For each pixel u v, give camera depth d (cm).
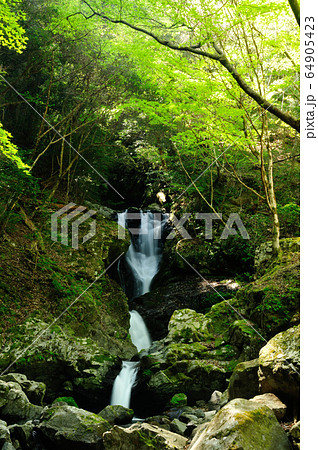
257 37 731
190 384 700
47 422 493
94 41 1123
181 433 528
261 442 316
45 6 1131
